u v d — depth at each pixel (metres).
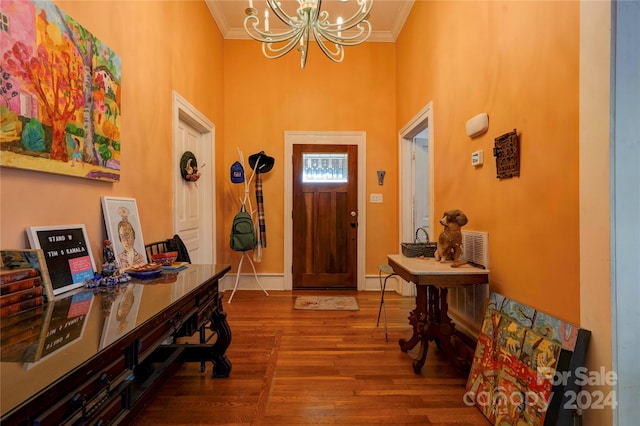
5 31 1.05
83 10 1.46
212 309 1.76
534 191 1.51
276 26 3.90
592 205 1.16
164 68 2.34
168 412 1.58
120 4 1.76
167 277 1.56
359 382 1.87
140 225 1.94
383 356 2.20
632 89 1.10
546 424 1.18
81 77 1.43
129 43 1.86
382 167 4.07
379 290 4.02
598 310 1.14
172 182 2.48
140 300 1.16
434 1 2.79
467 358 2.05
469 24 2.16
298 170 4.04
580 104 1.22
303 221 4.05
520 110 1.62
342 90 4.05
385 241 4.07
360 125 4.06
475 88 2.09
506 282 1.75
